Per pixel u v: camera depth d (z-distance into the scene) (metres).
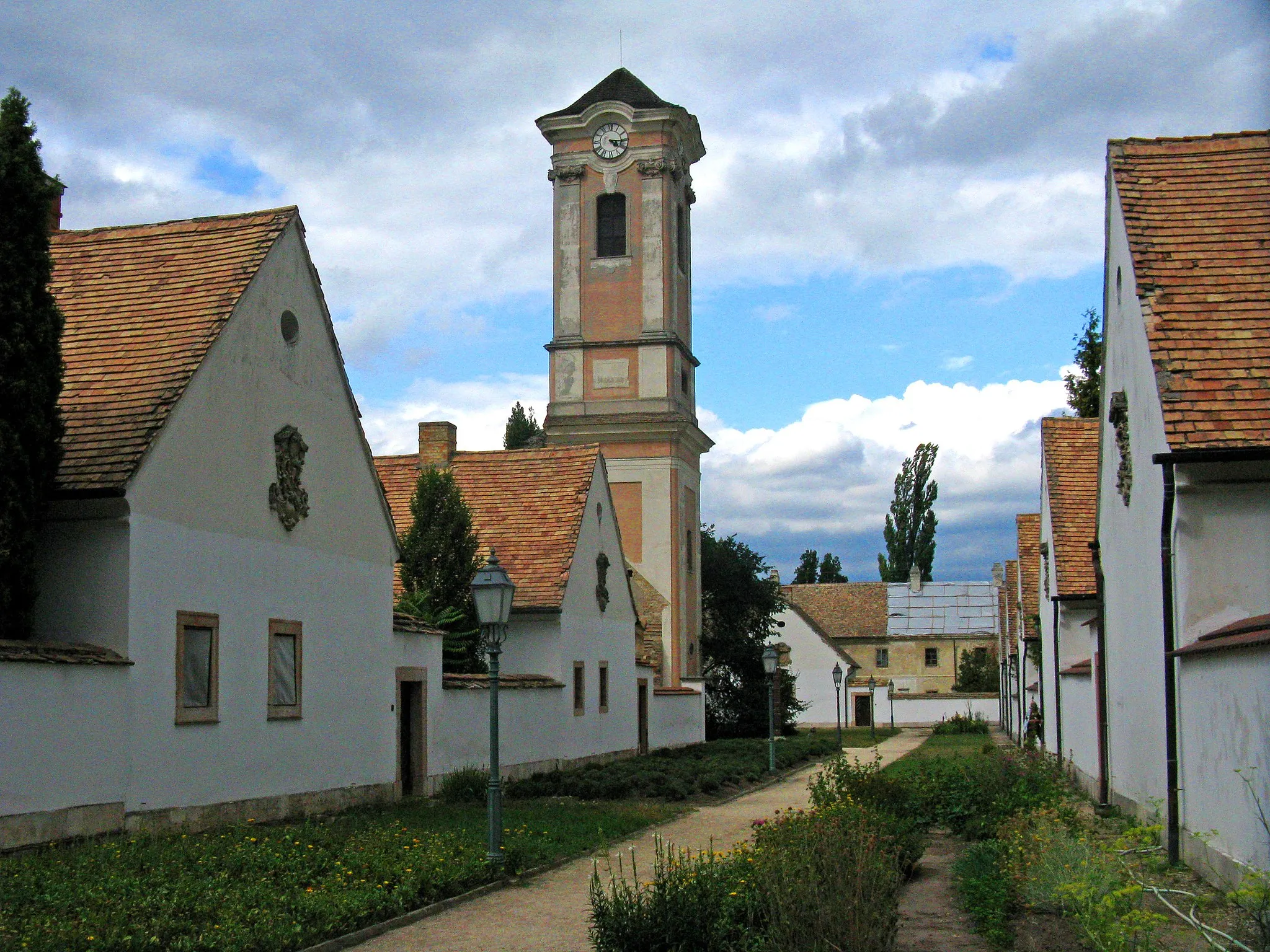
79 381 18.16
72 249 21.17
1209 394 14.94
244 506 19.28
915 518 108.19
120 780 16.02
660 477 55.06
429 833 17.44
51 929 10.40
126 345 18.73
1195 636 14.77
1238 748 12.38
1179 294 16.09
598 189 56.50
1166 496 14.95
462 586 30.34
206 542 18.19
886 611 96.06
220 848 14.64
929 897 14.24
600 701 36.78
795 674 81.44
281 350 20.55
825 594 98.25
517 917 13.41
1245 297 15.89
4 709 14.09
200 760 17.80
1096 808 21.75
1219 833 12.91
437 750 25.62
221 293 19.36
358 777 22.50
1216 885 13.08
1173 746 15.02
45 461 16.28
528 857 16.70
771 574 65.31
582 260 56.41
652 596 54.31
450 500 30.78
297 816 20.23
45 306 16.14
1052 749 33.28
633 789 27.17
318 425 21.67
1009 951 10.91
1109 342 20.23
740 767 34.28
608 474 55.28
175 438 17.52
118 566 16.39
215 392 18.58
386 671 23.70
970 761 23.97
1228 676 12.70
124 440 16.91
